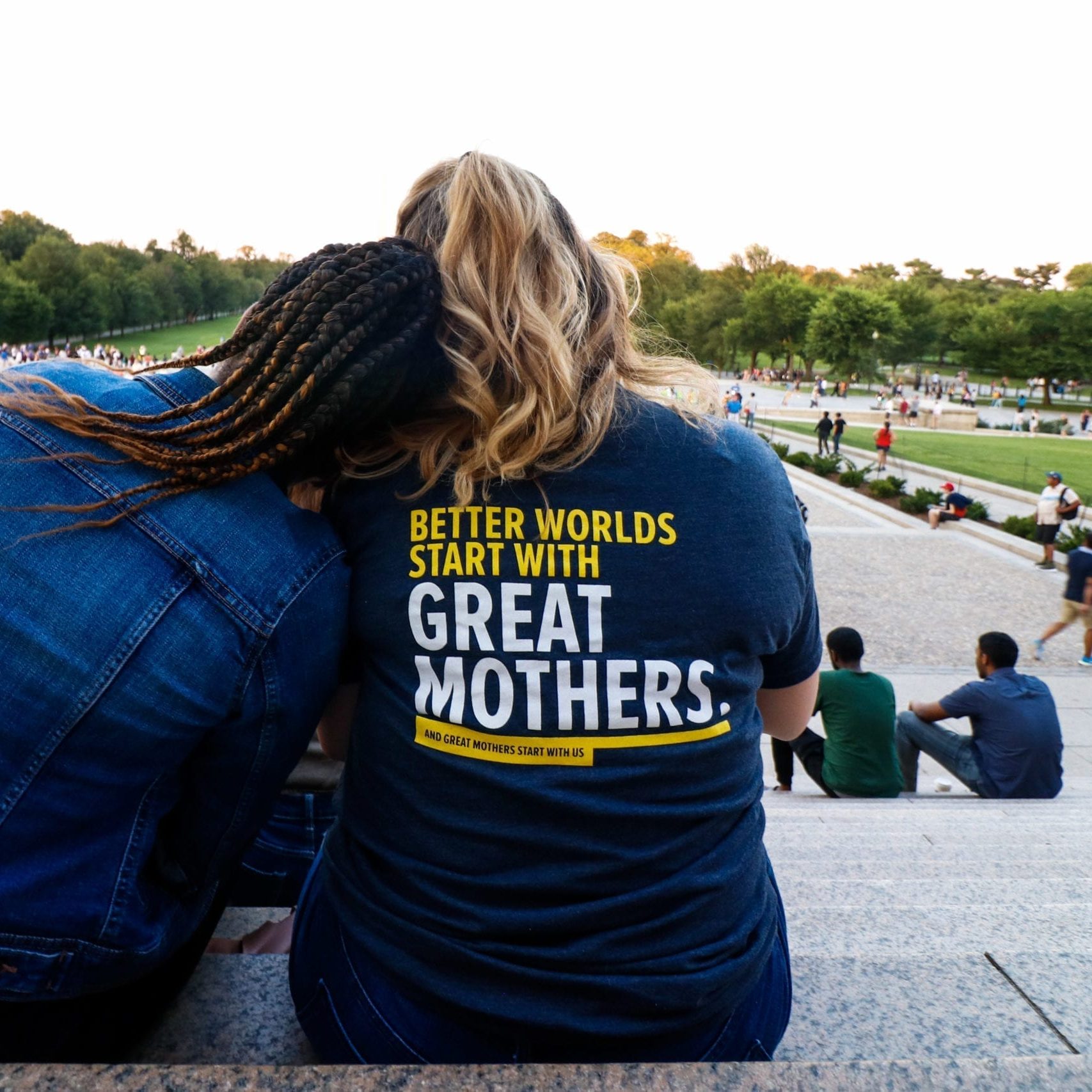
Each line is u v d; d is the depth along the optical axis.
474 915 1.25
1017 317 104.31
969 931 2.89
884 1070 1.13
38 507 1.18
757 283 120.44
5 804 1.19
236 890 2.24
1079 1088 1.11
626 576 1.26
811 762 7.50
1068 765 9.67
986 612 15.69
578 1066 1.12
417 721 1.29
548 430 1.22
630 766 1.25
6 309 119.31
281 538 1.29
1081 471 37.12
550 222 1.32
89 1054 1.46
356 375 1.18
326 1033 1.37
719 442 1.34
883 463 33.44
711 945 1.28
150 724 1.21
